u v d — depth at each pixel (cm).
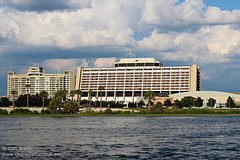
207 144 9706
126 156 7781
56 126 16538
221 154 8019
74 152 8306
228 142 10156
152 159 7450
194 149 8756
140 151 8450
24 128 15400
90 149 8781
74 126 16538
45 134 12700
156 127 15875
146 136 11900
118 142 10200
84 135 12288
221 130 14312
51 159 7438
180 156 7775
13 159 7425
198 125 17225
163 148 8931
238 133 13000
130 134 12625
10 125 17288
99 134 12662
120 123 18625
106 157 7675
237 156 7775
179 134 12606
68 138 11325
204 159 7450
